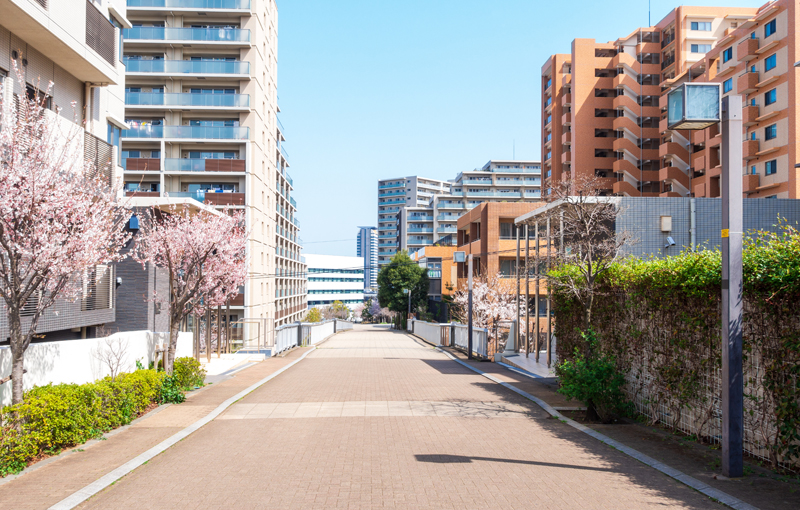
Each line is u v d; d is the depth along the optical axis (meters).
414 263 62.34
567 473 5.91
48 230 7.37
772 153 33.97
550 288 12.77
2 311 10.83
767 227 15.22
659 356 8.14
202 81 41.12
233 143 39.94
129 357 11.27
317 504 5.00
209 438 7.69
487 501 5.05
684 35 49.50
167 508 4.95
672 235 14.67
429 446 7.12
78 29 13.92
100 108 17.11
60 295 8.83
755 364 6.05
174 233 15.09
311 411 9.65
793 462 5.67
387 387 12.62
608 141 52.81
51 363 8.52
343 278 135.25
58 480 5.71
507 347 20.52
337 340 36.94
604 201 14.48
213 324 30.28
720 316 6.63
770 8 34.16
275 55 49.59
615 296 9.66
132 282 18.14
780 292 5.54
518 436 7.66
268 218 46.31
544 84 61.59
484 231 38.97
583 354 10.39
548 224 15.75
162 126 39.50
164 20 41.69
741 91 35.81
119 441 7.43
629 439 7.34
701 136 42.19
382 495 5.23
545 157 60.22
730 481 5.50
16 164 7.14
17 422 6.34
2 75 12.49
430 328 33.31
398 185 139.00
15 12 11.73
